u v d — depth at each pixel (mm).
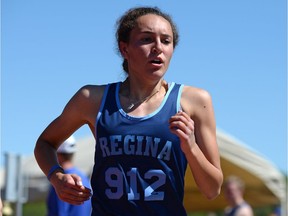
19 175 16750
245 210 17688
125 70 7965
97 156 7449
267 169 27844
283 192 28328
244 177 28047
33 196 26047
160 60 7430
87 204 13484
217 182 7281
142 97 7516
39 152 8008
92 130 7898
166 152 7211
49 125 8094
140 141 7238
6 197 16469
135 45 7500
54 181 7543
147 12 7660
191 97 7523
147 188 7191
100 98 7664
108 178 7297
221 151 26875
